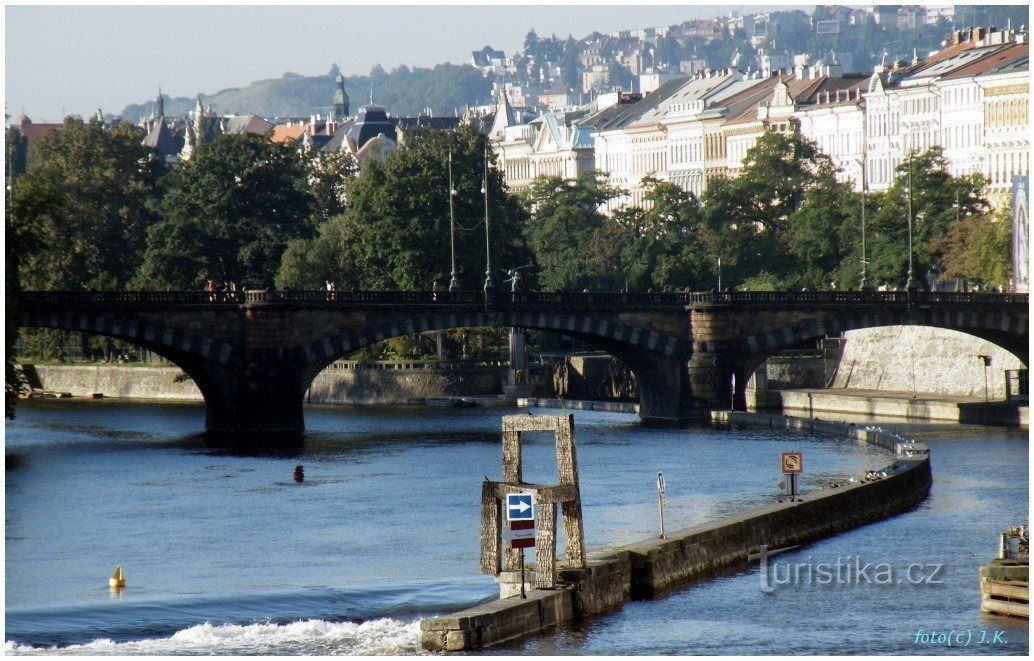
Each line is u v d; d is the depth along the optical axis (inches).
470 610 7746.1
